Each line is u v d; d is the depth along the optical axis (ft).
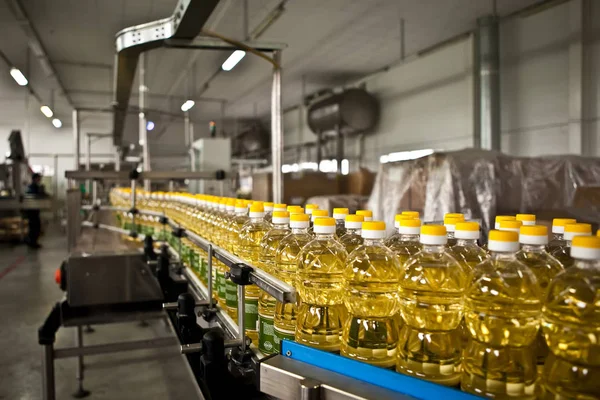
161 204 9.94
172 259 7.11
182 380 9.17
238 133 45.24
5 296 15.38
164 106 37.88
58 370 9.64
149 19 19.77
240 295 3.06
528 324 2.31
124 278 7.49
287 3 17.44
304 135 36.96
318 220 2.70
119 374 9.44
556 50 16.79
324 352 2.21
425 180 8.86
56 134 42.45
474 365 2.26
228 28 20.36
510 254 2.55
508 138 18.79
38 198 25.14
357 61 25.67
